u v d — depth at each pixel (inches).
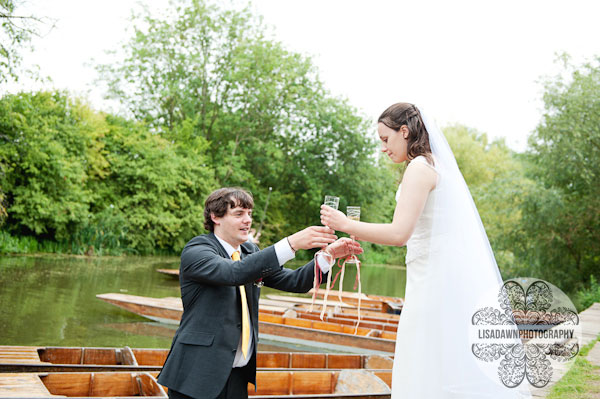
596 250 552.7
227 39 941.2
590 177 528.1
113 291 369.4
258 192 928.9
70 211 591.5
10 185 548.4
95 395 140.9
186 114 931.3
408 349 75.2
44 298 315.9
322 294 463.2
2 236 546.3
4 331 230.5
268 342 268.1
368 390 156.0
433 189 75.5
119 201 710.5
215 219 84.9
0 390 123.3
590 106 514.9
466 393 72.2
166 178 730.8
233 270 74.0
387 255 1175.6
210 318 76.2
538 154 564.4
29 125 559.5
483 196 581.3
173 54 932.0
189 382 73.0
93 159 655.8
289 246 74.9
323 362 192.5
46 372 145.6
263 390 158.6
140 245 728.3
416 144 77.4
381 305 418.0
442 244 75.0
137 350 176.4
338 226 73.3
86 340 230.5
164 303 306.5
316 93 1002.1
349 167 985.5
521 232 565.3
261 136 977.5
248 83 927.0
